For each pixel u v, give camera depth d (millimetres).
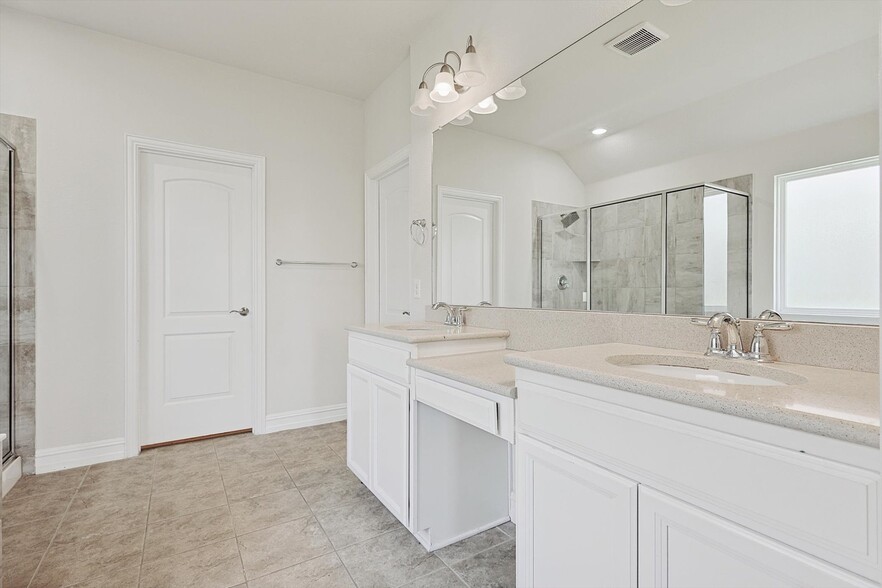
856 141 1021
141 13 2398
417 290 2662
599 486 948
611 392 924
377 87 3273
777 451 681
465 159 2230
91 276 2523
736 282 1238
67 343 2459
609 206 1571
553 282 1779
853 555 605
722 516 748
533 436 1133
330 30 2568
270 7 2359
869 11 1012
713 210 1293
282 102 3156
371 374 2082
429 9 2379
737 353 1159
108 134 2578
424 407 1716
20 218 2344
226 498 2094
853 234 1021
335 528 1834
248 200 3074
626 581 894
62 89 2459
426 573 1551
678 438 807
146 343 2742
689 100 1346
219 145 2924
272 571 1549
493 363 1640
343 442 2885
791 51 1135
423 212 2586
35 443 2373
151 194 2766
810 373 981
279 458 2607
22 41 2367
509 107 1956
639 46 1474
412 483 1701
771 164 1164
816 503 640
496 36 2021
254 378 3059
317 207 3291
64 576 1506
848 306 1021
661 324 1400
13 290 2320
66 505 2012
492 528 1875
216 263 2965
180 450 2729
